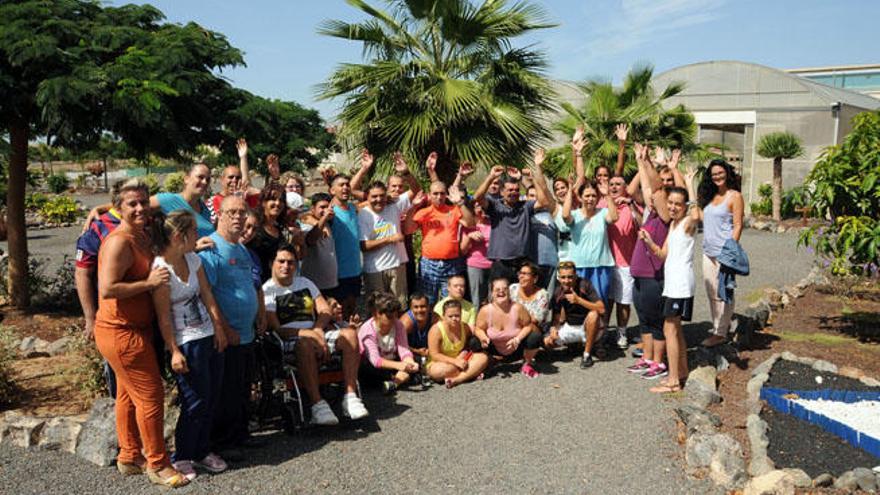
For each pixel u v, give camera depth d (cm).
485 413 492
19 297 819
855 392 489
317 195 585
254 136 859
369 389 546
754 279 1018
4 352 531
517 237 624
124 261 355
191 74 724
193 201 465
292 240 535
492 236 634
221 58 800
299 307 488
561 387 546
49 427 430
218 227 418
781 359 587
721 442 396
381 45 1037
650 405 502
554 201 653
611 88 1559
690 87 2133
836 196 647
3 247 1520
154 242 368
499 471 400
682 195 514
